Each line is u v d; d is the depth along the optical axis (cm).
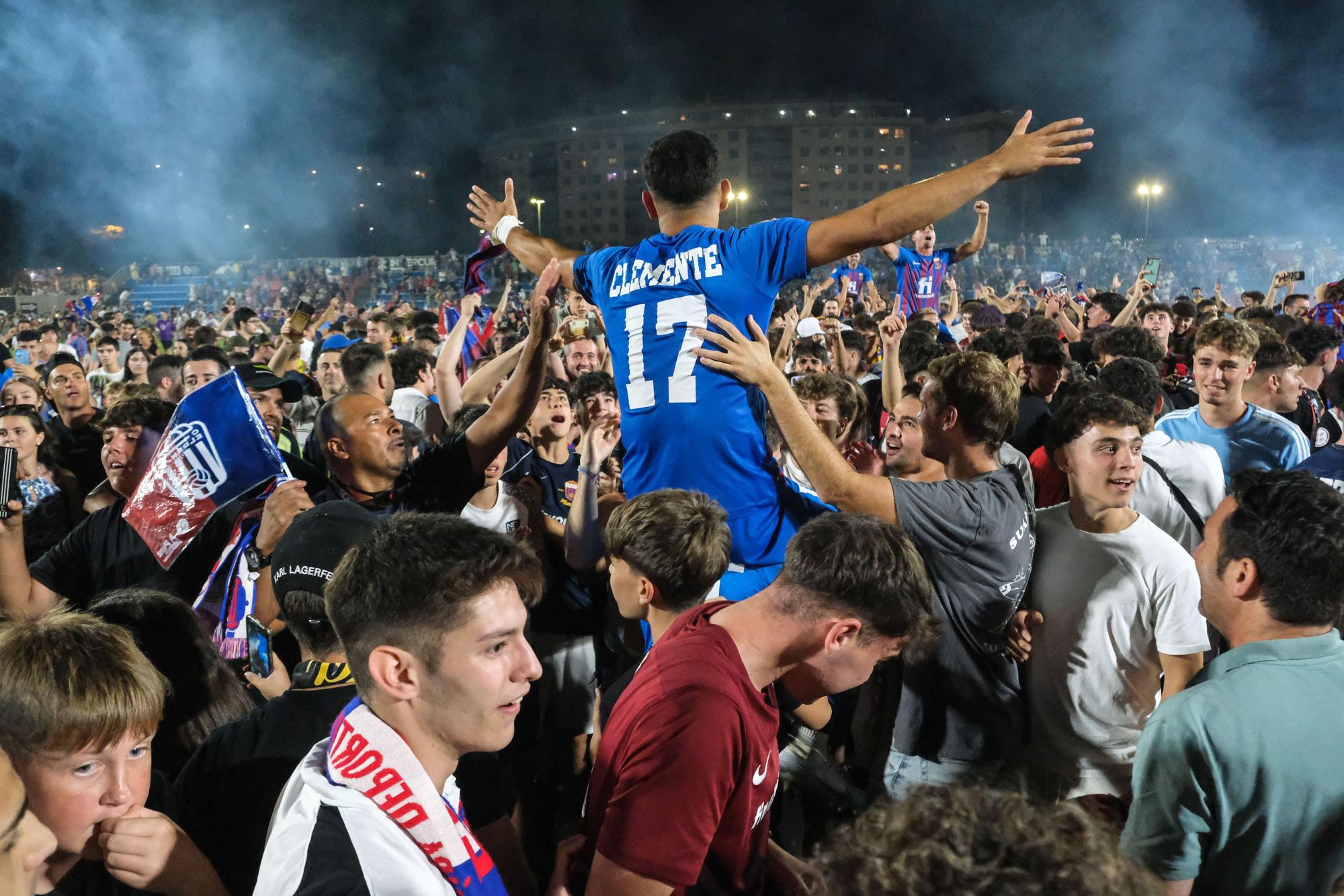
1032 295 1648
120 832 162
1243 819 177
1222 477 376
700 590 257
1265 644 184
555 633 416
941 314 1150
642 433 285
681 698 173
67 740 153
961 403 275
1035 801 100
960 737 276
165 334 2883
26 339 1230
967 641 268
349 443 321
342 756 144
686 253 274
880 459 438
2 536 312
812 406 433
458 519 155
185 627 245
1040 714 276
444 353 590
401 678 144
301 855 133
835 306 781
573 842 193
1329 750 174
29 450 482
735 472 276
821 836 309
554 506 437
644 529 255
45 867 161
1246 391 482
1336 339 581
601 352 761
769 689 197
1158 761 182
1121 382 397
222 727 211
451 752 150
